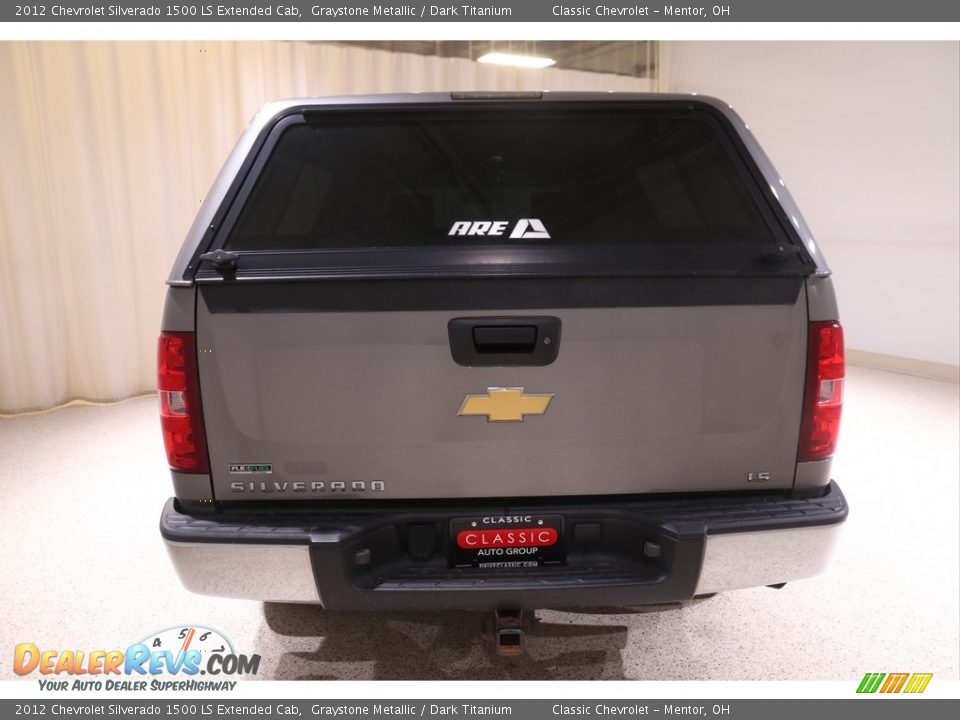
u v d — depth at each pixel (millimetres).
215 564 1508
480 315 1476
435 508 1579
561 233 1577
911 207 5320
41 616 2248
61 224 4402
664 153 1684
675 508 1564
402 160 1660
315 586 1493
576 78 6715
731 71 6477
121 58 4395
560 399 1509
